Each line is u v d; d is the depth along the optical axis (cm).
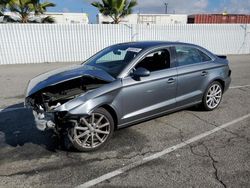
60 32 1327
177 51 461
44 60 1341
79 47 1385
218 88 535
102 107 366
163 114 449
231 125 455
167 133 421
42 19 1884
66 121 335
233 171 310
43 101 347
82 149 357
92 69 410
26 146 376
